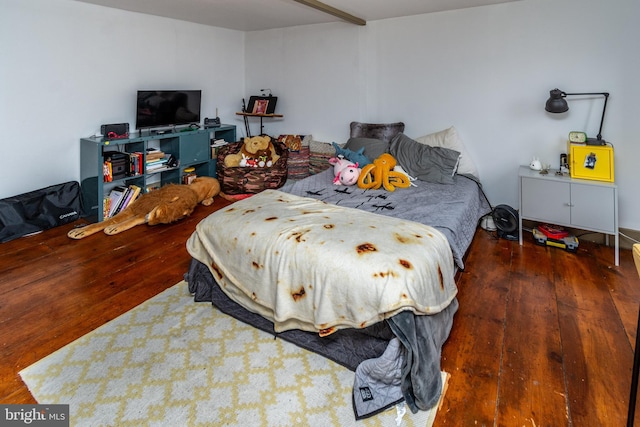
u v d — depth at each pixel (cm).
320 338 180
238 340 191
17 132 311
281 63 480
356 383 154
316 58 448
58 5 319
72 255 282
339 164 345
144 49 394
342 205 270
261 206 230
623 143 293
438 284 171
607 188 270
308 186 325
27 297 224
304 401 153
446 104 369
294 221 201
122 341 188
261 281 186
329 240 176
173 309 217
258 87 511
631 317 209
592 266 273
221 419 144
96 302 222
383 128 396
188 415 145
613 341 189
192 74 450
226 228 203
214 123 470
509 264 279
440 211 254
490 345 188
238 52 505
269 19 414
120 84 379
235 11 374
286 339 190
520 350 184
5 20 290
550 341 190
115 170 354
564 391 158
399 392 153
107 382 161
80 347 182
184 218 369
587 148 289
